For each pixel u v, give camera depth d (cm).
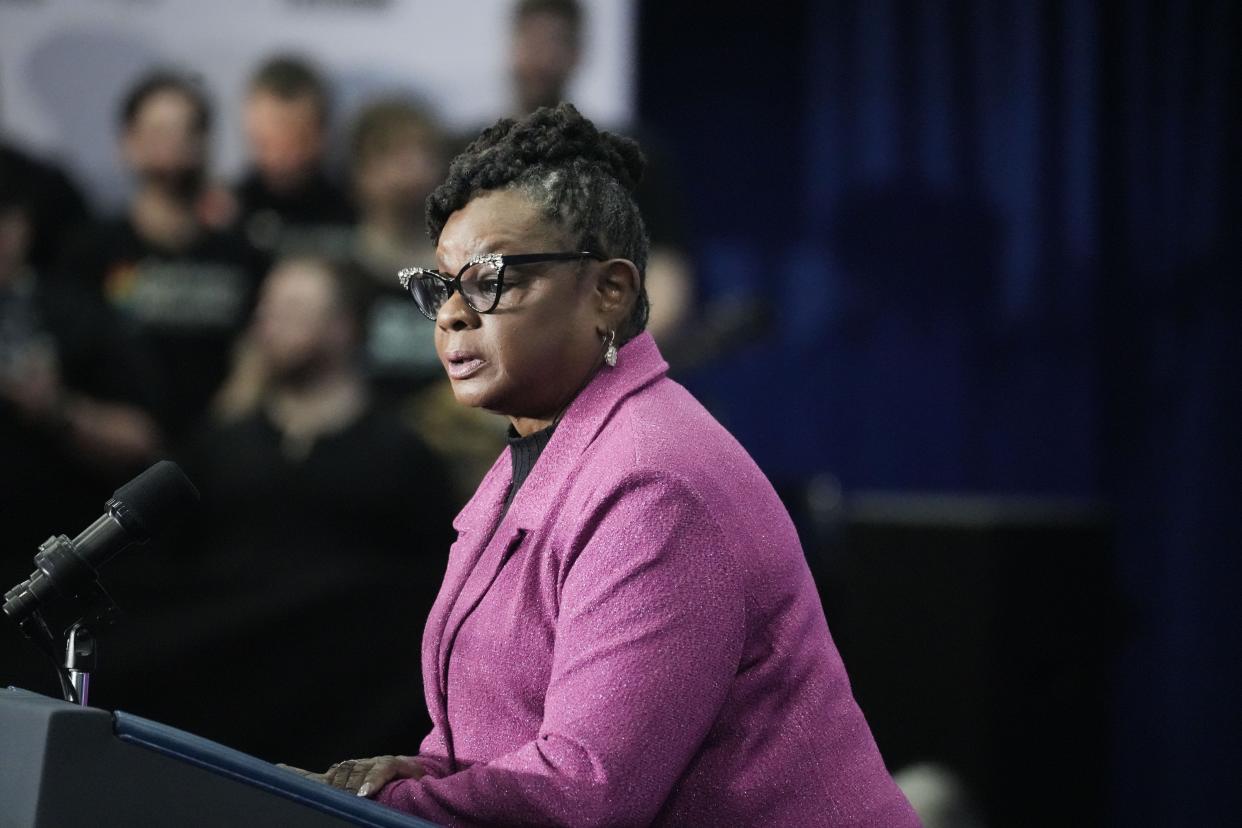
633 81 1759
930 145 1869
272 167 1634
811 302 1897
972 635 1212
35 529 1474
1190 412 1809
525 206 512
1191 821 1759
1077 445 1844
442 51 1658
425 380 1587
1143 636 1789
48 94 1605
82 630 497
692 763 497
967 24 1855
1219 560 1795
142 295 1577
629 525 481
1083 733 1218
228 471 1499
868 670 1239
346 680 1177
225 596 1177
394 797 486
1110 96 1830
